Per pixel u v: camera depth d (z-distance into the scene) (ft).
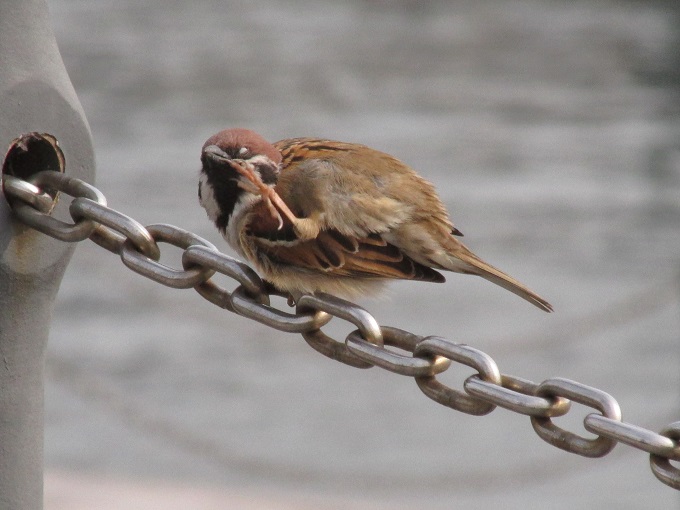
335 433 43.86
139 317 54.29
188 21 147.74
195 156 84.02
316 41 137.49
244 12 157.07
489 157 85.51
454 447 42.75
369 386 48.60
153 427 30.94
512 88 112.06
